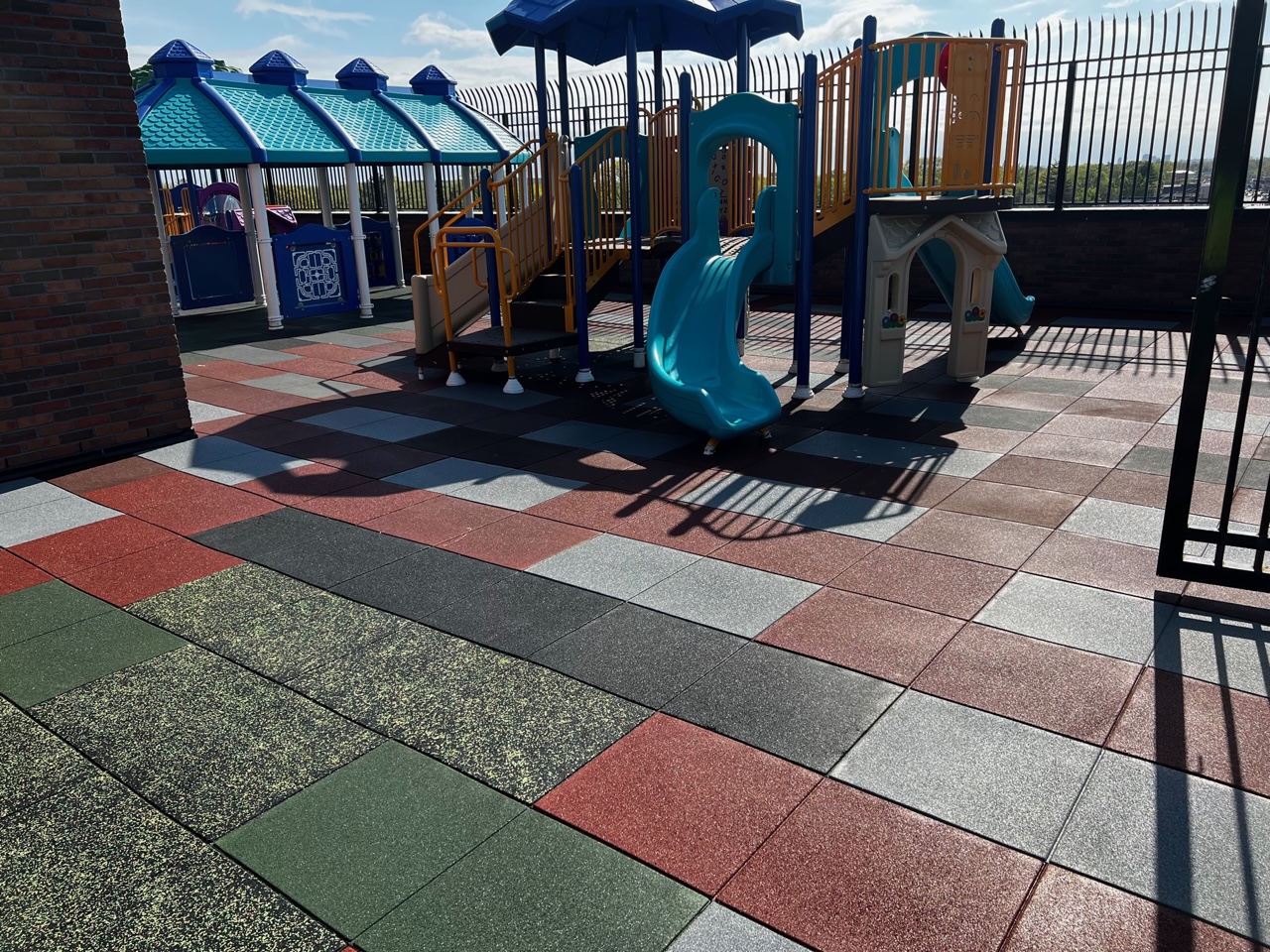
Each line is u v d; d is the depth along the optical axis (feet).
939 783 10.55
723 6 34.30
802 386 29.68
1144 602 14.89
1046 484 20.72
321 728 12.14
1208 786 10.38
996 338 39.22
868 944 8.34
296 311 50.75
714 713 12.12
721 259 30.01
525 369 36.88
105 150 24.23
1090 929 8.46
